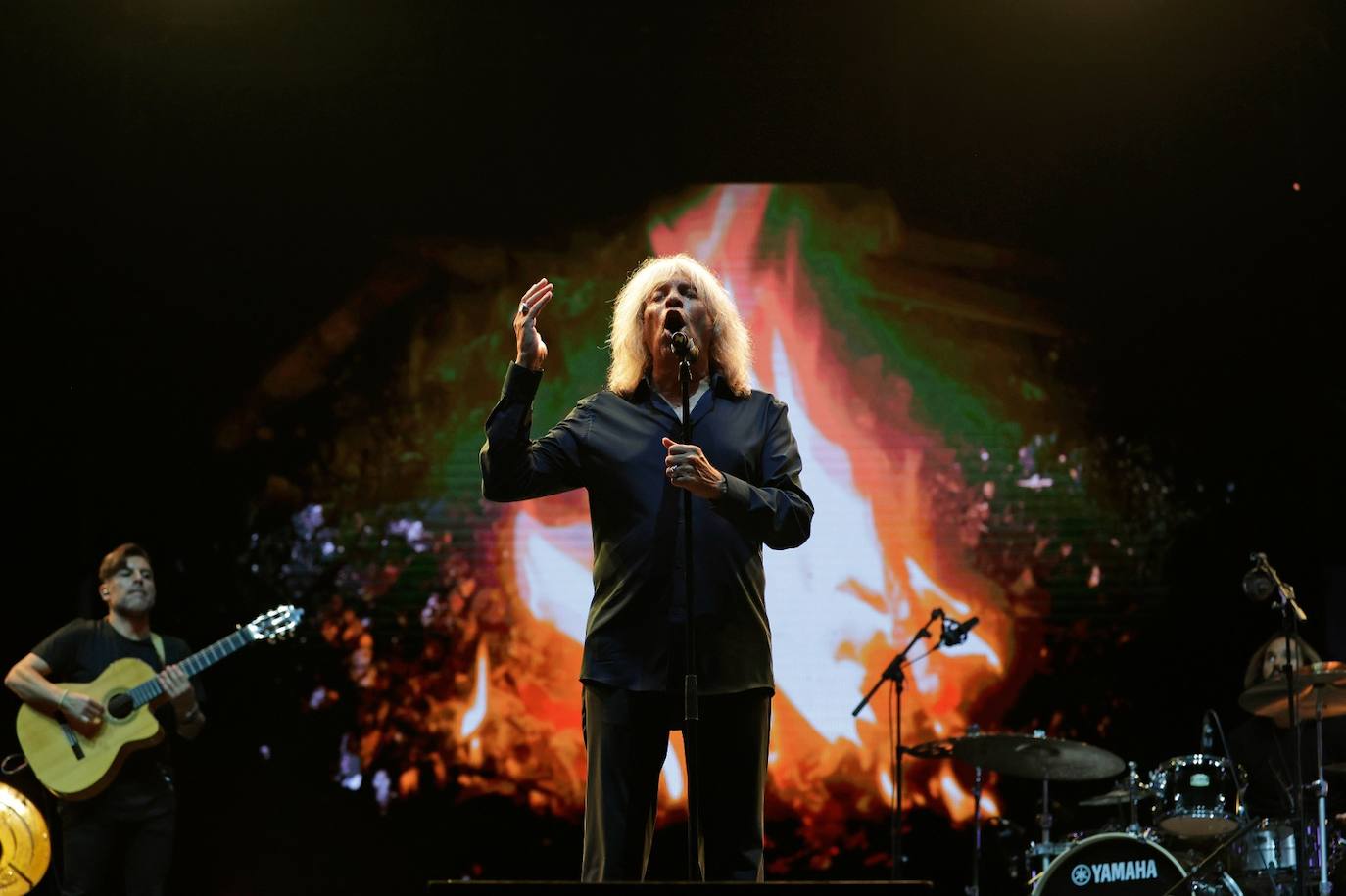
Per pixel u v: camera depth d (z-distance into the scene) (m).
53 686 4.84
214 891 6.03
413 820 6.11
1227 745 5.82
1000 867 5.84
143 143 6.61
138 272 6.52
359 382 6.54
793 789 6.09
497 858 6.07
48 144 6.29
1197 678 6.11
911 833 6.04
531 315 2.68
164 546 6.34
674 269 2.87
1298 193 6.44
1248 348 6.38
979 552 6.29
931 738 6.10
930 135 6.64
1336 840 5.07
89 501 6.32
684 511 2.49
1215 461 6.30
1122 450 6.35
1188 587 6.20
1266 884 5.02
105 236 6.52
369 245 6.64
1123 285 6.48
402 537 6.39
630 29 6.64
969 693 6.15
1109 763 5.36
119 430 6.39
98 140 6.52
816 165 6.64
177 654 5.17
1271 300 6.40
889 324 6.52
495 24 6.62
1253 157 6.49
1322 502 6.19
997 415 6.42
